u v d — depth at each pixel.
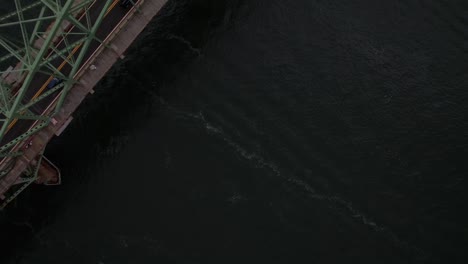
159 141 84.31
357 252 78.75
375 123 85.69
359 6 92.06
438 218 80.69
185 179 82.19
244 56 88.94
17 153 78.31
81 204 81.19
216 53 89.19
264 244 78.75
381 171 83.19
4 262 78.31
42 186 82.81
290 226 79.94
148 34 90.56
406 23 91.38
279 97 86.69
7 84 79.00
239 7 91.44
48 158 83.94
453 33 90.94
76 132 85.38
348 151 84.06
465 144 84.81
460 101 87.25
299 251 78.50
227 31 90.44
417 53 89.75
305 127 85.12
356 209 81.12
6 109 70.94
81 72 80.25
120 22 81.50
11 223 80.44
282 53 89.19
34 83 81.69
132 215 80.19
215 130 84.88
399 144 84.62
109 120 85.75
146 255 78.25
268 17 91.06
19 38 87.75
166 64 88.75
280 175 82.75
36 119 77.38
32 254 78.69
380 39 90.44
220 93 86.88
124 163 83.19
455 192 82.19
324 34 90.38
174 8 91.81
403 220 80.56
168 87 87.38
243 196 81.38
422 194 82.06
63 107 80.00
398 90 87.50
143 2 82.62
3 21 88.75
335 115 85.88
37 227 80.12
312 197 81.75
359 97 86.94
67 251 78.75
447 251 79.00
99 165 83.25
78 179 82.69
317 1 91.88
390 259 78.62
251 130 84.94
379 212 81.00
